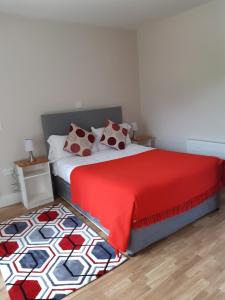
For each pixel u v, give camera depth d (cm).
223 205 309
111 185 235
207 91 373
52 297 186
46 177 365
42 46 368
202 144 389
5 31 335
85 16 363
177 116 430
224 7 326
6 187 357
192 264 209
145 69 473
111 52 444
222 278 192
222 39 337
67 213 318
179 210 246
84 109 424
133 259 221
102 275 204
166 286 188
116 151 385
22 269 218
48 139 374
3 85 341
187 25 377
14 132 358
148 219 222
